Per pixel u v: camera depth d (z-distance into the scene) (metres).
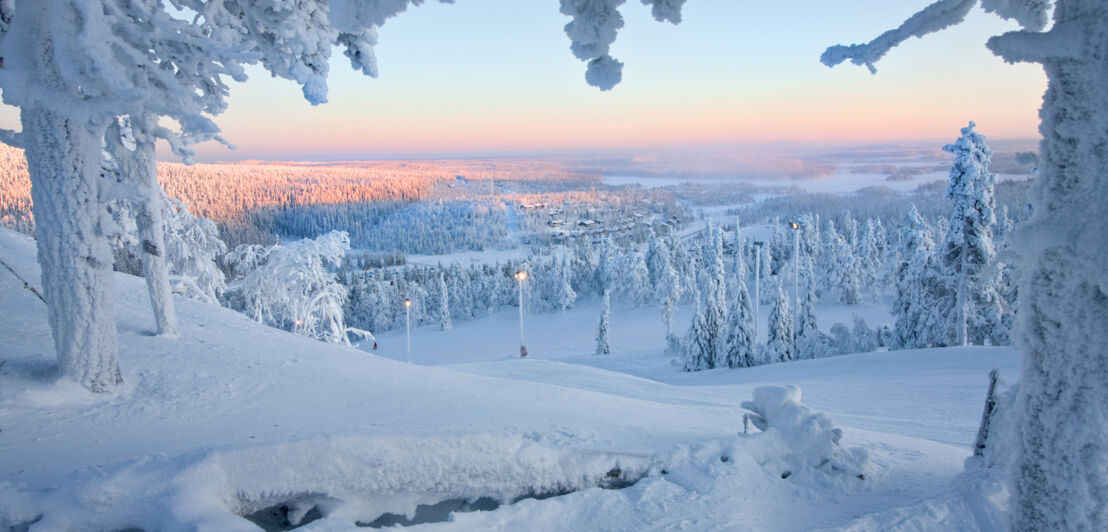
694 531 4.40
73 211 7.74
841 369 21.34
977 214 26.91
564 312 81.06
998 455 5.12
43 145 7.46
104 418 7.18
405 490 4.67
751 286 74.56
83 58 5.80
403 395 8.90
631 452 5.47
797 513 4.95
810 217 85.88
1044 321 2.33
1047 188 2.27
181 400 8.08
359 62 7.70
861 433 8.35
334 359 11.48
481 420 6.94
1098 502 2.22
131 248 17.98
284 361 10.64
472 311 86.44
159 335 11.62
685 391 15.45
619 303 82.19
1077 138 2.16
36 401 7.44
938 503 4.81
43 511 3.88
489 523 4.41
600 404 9.12
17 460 5.54
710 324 34.34
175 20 6.53
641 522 4.53
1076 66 2.15
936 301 29.81
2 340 9.98
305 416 7.39
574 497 4.86
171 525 3.71
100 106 5.75
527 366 20.52
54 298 7.90
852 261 67.06
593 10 2.23
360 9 1.96
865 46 2.43
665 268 64.38
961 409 13.13
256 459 4.35
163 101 6.07
